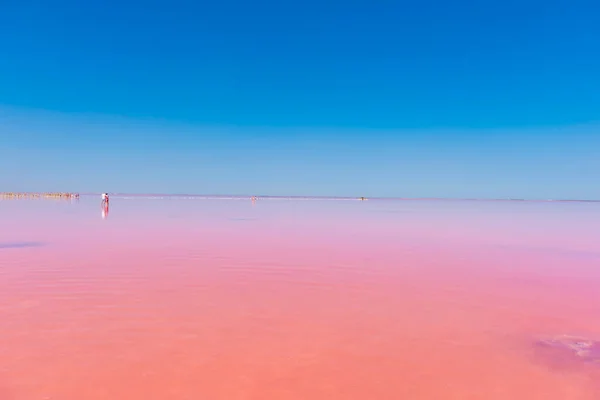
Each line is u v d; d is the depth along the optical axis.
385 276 9.35
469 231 19.88
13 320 6.04
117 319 6.15
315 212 36.94
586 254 12.73
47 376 4.33
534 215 36.00
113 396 3.96
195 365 4.63
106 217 26.23
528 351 5.17
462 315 6.56
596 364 4.81
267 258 11.42
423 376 4.48
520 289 8.27
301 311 6.67
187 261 10.83
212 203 63.09
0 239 14.78
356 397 4.02
